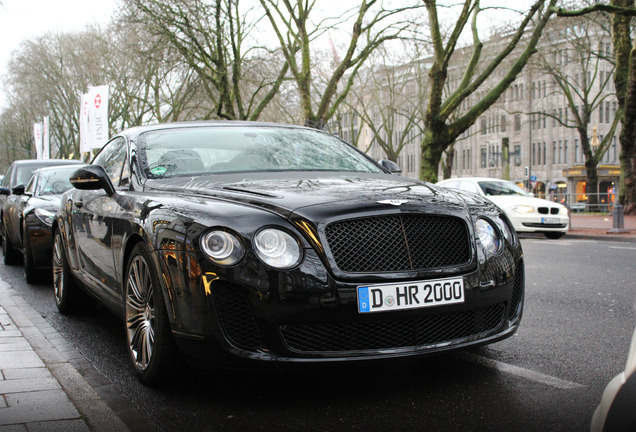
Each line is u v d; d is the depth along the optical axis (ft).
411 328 10.94
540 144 214.90
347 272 10.60
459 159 245.45
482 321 11.68
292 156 15.61
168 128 16.55
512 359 13.85
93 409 10.59
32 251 25.89
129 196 13.94
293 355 10.42
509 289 11.99
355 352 10.60
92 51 150.71
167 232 11.25
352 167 15.75
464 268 11.32
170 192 13.15
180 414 10.68
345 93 88.02
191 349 10.81
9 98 219.82
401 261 10.96
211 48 88.94
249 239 10.52
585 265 32.30
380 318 10.64
